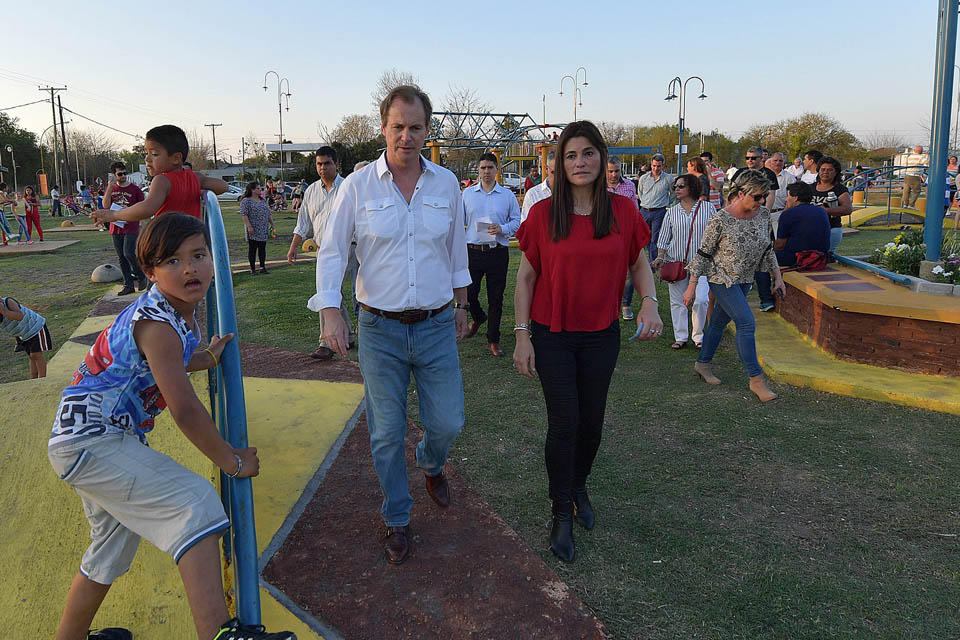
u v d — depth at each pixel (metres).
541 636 2.48
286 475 3.71
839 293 5.59
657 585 2.79
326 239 2.82
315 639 2.45
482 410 4.79
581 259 2.86
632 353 6.21
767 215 4.90
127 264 9.68
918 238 6.66
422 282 2.84
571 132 2.80
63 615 2.18
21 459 3.17
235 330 2.27
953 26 5.86
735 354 6.09
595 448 3.19
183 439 3.27
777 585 2.78
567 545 2.99
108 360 1.94
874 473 3.73
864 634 2.49
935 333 4.99
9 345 7.23
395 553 2.91
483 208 5.94
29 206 18.45
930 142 6.21
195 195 3.91
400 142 2.76
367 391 2.93
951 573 2.85
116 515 1.96
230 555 2.57
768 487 3.61
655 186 9.05
